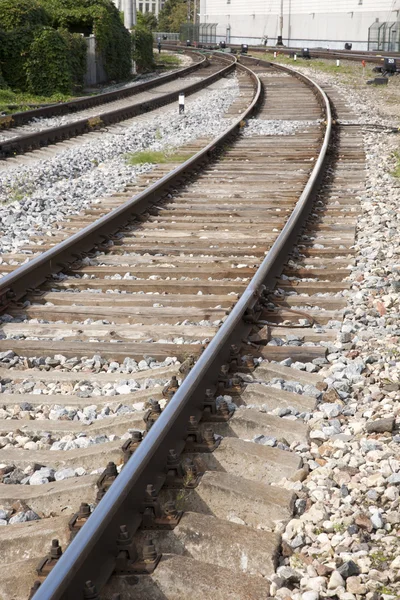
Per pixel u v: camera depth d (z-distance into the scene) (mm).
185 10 162625
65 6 39250
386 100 27406
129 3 46594
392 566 3424
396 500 3904
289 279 7699
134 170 14734
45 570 3168
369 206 10945
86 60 37594
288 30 94562
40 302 7195
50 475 4266
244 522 3832
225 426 4656
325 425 4766
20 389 5434
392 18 75750
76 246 8523
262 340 6000
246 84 35000
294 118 22109
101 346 6020
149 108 26297
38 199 11844
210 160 14969
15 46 31703
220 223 10156
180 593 3254
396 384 5254
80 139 19094
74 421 4852
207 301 6992
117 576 3281
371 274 7734
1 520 3855
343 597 3232
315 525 3752
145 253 8844
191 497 3912
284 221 10070
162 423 4062
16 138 16672
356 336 6156
